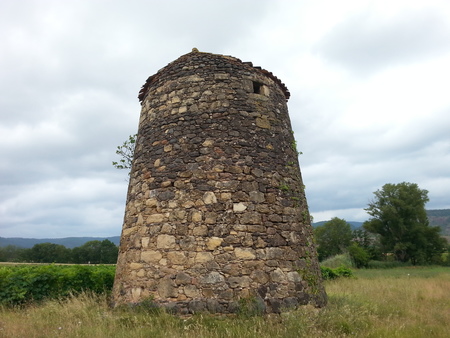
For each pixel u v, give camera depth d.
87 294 8.20
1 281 8.41
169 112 7.59
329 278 18.64
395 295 10.61
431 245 45.47
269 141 7.52
